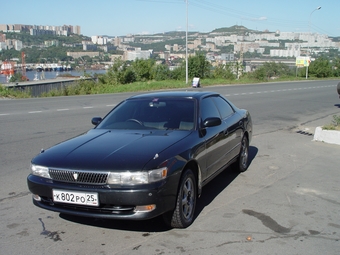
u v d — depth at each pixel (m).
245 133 7.12
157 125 5.33
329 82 45.38
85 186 4.06
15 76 38.44
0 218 4.87
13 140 9.66
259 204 5.38
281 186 6.21
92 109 16.45
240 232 4.45
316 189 6.05
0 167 7.20
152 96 6.04
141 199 3.94
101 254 3.93
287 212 5.08
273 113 15.78
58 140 9.66
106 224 4.67
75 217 4.89
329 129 9.80
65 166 4.20
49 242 4.21
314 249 4.04
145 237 4.31
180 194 4.36
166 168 4.14
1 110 16.16
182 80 43.12
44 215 4.96
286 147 9.20
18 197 5.64
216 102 6.34
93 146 4.61
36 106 17.86
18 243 4.18
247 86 35.94
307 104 19.33
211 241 4.21
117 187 3.98
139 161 4.10
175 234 4.39
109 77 39.94
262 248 4.06
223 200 5.55
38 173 4.36
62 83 33.78
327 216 4.95
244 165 7.09
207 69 46.22
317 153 8.54
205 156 5.07
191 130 5.17
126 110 5.82
